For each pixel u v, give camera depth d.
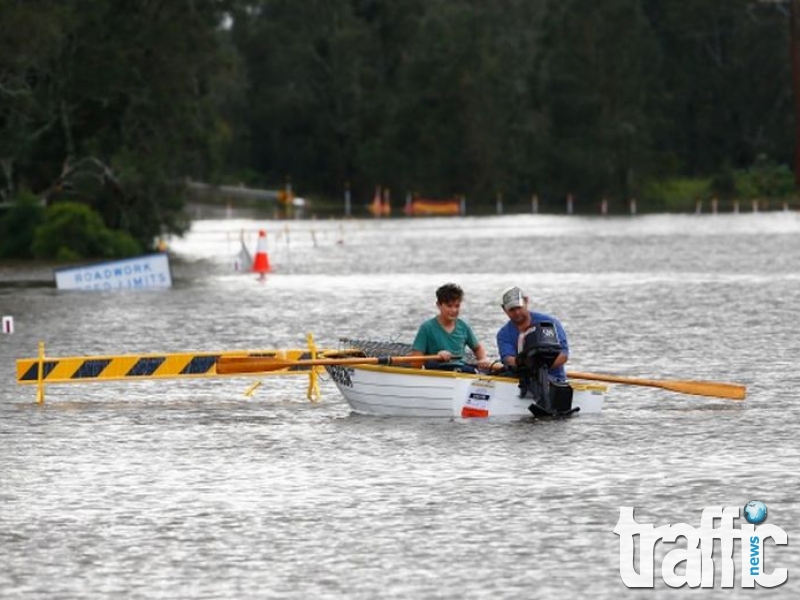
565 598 40.25
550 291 125.56
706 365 78.62
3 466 55.78
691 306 109.88
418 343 64.12
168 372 67.38
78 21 186.62
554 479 52.00
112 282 135.50
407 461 55.16
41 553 44.53
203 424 63.47
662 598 40.28
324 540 45.41
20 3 180.62
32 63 186.12
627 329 95.31
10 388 73.94
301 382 74.25
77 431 62.34
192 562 43.53
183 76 196.25
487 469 53.59
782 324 96.75
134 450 58.34
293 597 40.53
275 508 49.03
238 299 122.19
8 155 189.50
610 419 62.50
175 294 128.38
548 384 62.28
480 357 64.25
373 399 64.38
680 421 62.06
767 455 55.22
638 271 148.00
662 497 49.38
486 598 40.28
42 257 182.12
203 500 50.22
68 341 93.75
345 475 53.25
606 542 44.72
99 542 45.53
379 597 40.44
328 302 117.94
